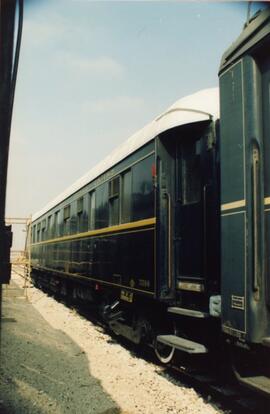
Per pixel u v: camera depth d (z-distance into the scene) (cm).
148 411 502
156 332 722
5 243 367
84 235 1182
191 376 605
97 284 1031
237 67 484
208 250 577
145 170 733
